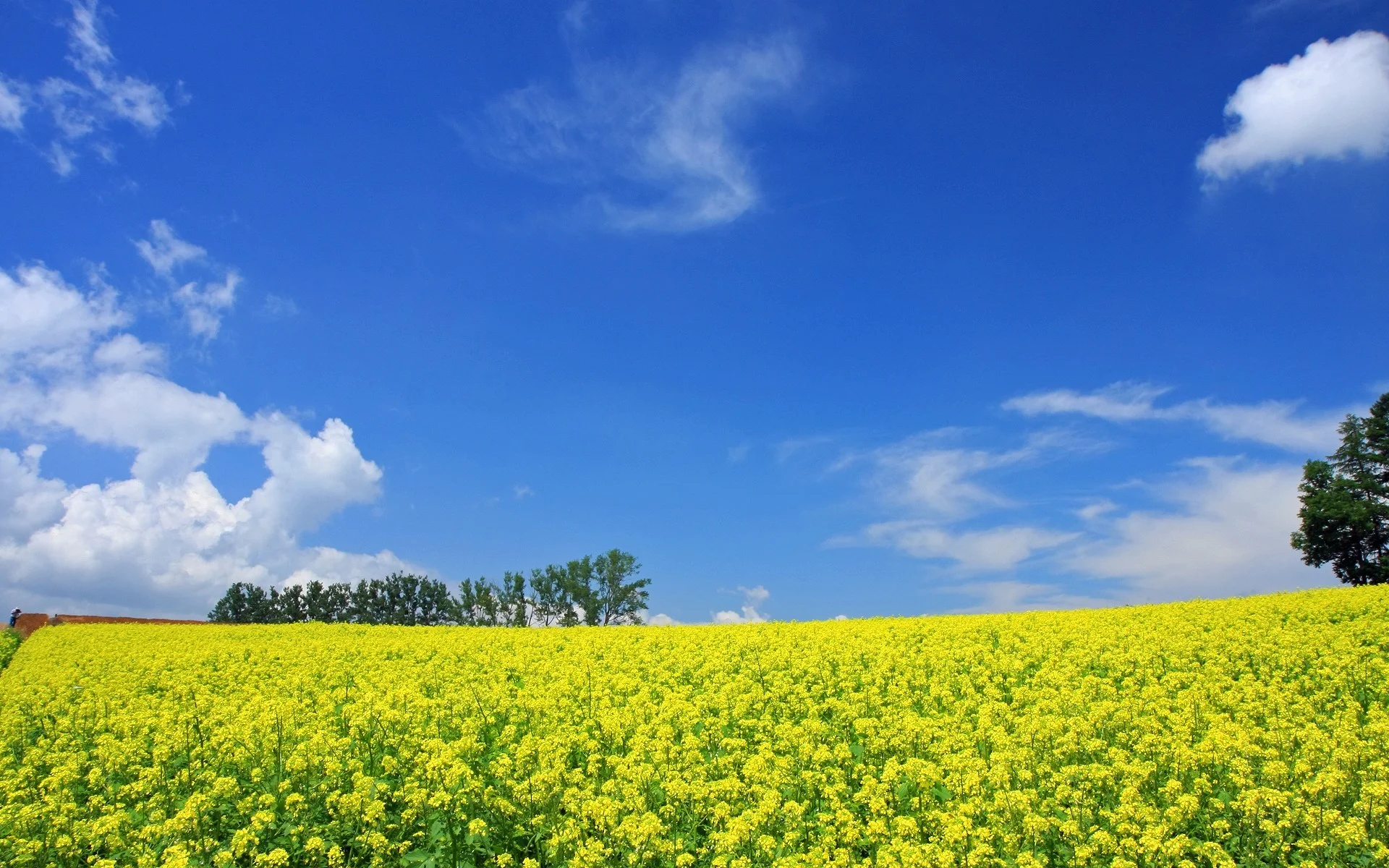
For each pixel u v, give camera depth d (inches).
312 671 905.5
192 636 1422.2
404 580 3115.2
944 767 489.7
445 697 674.2
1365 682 656.4
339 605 3134.8
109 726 684.7
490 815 438.3
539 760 494.9
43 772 597.9
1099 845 386.6
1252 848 387.2
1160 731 548.7
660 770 490.0
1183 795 418.6
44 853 430.3
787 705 661.9
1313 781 414.0
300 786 487.8
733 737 584.7
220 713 631.2
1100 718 559.5
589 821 428.1
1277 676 684.1
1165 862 371.9
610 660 892.0
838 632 1077.1
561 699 649.0
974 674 753.0
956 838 381.1
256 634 1439.5
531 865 388.8
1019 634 983.6
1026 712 601.3
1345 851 377.4
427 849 415.2
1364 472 2158.0
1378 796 397.1
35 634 1566.2
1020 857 375.9
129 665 997.8
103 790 542.6
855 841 411.2
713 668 820.6
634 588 2815.0
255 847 410.6
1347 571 2155.5
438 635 1342.3
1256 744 497.7
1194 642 847.1
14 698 794.2
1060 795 439.5
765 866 389.4
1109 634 934.4
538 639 1171.3
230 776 516.1
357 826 437.4
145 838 426.9
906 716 561.6
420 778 474.3
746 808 441.1
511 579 2819.9
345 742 522.3
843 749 526.3
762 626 1199.6
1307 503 2207.2
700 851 408.8
